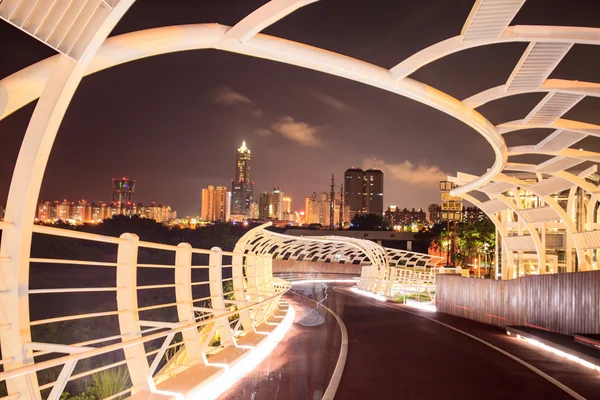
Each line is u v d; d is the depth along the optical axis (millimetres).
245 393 7262
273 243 24250
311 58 9094
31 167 4016
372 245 32625
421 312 21625
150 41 5902
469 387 8109
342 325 16469
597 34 9531
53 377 13992
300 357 10391
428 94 11234
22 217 4074
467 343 13008
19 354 4156
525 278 15359
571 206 22953
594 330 12047
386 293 30922
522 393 7805
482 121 13547
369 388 7848
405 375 8906
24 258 4168
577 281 12820
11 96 4297
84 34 3887
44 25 3814
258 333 12086
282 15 6871
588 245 21344
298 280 48656
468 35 9312
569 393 7879
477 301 18391
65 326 22547
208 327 14922
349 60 9664
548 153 17641
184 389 6477
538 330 14148
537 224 26062
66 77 3957
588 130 14789
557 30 9500
